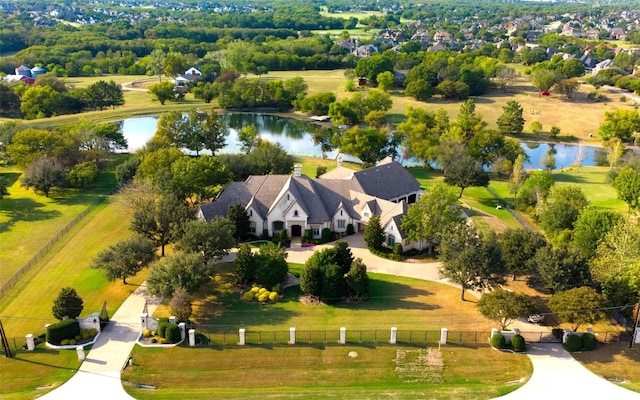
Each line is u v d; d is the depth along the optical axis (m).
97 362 59.34
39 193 114.12
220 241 77.00
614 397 55.09
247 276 75.81
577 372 58.91
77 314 65.81
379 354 61.69
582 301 62.84
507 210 110.69
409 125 152.50
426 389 56.12
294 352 61.78
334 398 54.38
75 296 65.81
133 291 74.62
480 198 118.50
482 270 69.56
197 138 148.50
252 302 72.62
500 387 56.50
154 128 186.25
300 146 169.00
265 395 54.72
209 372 58.31
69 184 117.56
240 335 62.62
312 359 60.72
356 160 152.12
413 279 80.19
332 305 72.19
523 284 78.81
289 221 92.50
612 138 169.12
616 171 125.44
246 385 56.53
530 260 74.75
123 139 152.00
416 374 58.56
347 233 95.44
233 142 172.50
